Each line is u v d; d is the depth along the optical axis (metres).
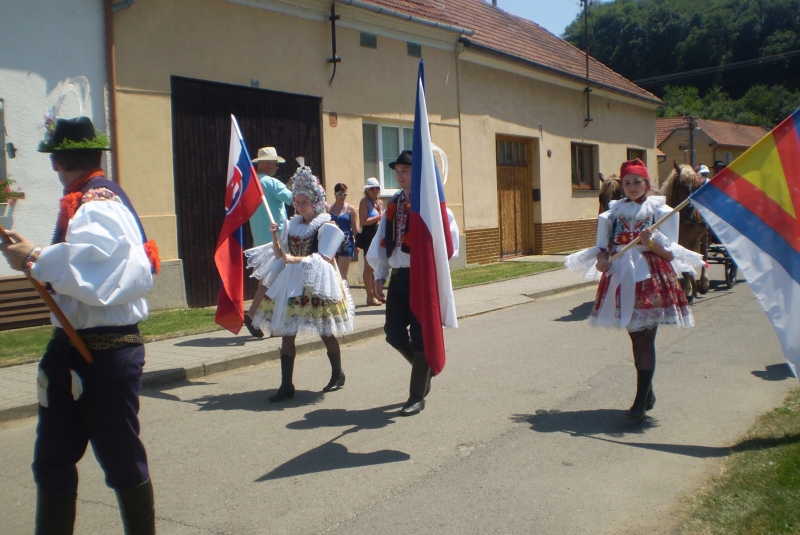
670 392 5.83
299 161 6.39
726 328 8.35
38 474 2.93
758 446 4.42
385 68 13.05
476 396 5.87
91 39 8.88
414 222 4.84
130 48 9.20
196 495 4.02
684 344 7.57
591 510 3.70
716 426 4.95
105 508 3.91
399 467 4.35
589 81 19.55
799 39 62.94
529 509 3.72
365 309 10.06
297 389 6.22
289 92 11.23
